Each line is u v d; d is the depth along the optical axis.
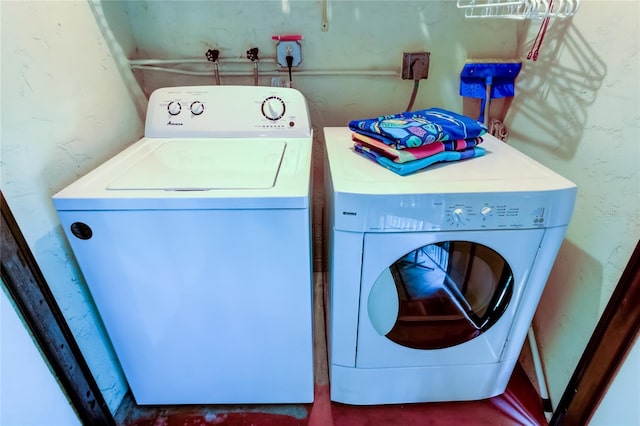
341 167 1.03
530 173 0.98
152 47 1.48
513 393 1.36
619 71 0.94
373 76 1.55
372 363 1.20
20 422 0.88
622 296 0.93
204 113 1.33
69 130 1.06
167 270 0.98
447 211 0.90
